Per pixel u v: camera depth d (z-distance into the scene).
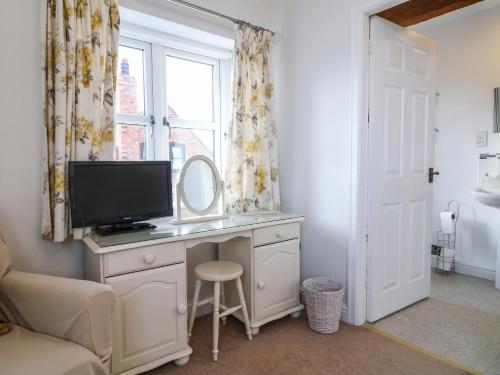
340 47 2.15
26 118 1.63
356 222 2.10
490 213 2.92
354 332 2.05
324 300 2.00
